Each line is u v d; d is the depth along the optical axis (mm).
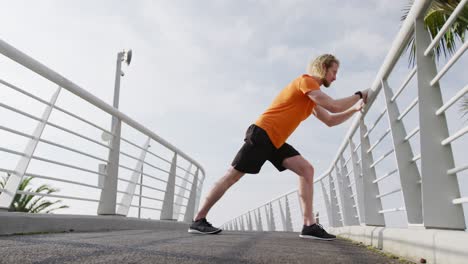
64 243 2229
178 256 1818
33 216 3141
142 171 5684
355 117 3938
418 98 2070
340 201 5770
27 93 3219
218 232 3781
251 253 2068
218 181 3617
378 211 3568
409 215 2482
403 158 2629
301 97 3275
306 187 3510
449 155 2008
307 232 3537
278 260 1830
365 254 2293
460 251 1452
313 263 1779
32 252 1774
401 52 2572
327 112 3514
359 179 4289
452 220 1938
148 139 5855
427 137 2018
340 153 5301
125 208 5297
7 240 2344
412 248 1976
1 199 3076
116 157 4734
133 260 1639
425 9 2111
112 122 5094
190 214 8250
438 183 1968
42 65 3266
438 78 1978
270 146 3314
